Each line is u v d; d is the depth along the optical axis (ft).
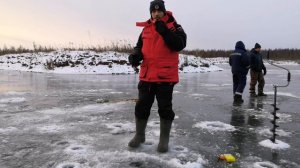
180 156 14.16
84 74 67.00
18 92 34.22
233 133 18.28
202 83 48.85
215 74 73.56
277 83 50.70
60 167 12.85
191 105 27.45
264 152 15.08
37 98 29.89
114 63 78.33
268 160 14.08
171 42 14.01
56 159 13.65
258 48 35.17
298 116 23.53
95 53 92.63
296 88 43.29
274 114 16.53
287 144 16.30
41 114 22.41
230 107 26.99
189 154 14.47
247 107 27.12
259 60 34.99
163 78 14.46
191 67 88.28
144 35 14.87
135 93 34.19
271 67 122.62
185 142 16.29
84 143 15.78
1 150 14.73
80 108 24.81
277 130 19.20
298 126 20.38
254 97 33.91
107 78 55.72
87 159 13.67
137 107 15.08
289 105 28.58
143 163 13.30
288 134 18.37
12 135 17.07
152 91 14.87
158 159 13.73
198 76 65.67
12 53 122.62
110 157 13.91
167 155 14.23
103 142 15.94
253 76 35.42
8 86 40.34
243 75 29.84
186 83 48.67
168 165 13.15
